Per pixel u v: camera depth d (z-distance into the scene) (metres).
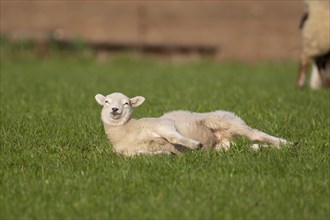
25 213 15.98
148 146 19.88
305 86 39.09
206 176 18.06
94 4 74.88
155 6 74.94
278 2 74.56
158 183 17.78
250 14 73.75
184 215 15.52
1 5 74.00
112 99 20.03
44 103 32.34
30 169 19.70
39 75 51.19
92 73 54.31
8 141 23.28
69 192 17.42
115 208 16.12
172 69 59.44
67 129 24.78
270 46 70.00
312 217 15.55
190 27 72.69
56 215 15.88
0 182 18.50
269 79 48.22
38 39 68.44
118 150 20.27
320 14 34.47
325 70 36.59
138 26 72.44
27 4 74.31
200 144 18.98
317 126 24.16
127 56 66.75
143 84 42.56
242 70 58.53
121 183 17.80
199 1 75.31
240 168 18.72
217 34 71.44
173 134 19.27
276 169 18.73
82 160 20.39
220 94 34.97
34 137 23.78
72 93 36.41
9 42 67.25
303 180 17.64
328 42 34.84
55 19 73.06
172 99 32.50
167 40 70.44
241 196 16.73
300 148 20.84
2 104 32.19
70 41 68.69
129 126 20.05
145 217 15.53
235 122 20.98
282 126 24.16
